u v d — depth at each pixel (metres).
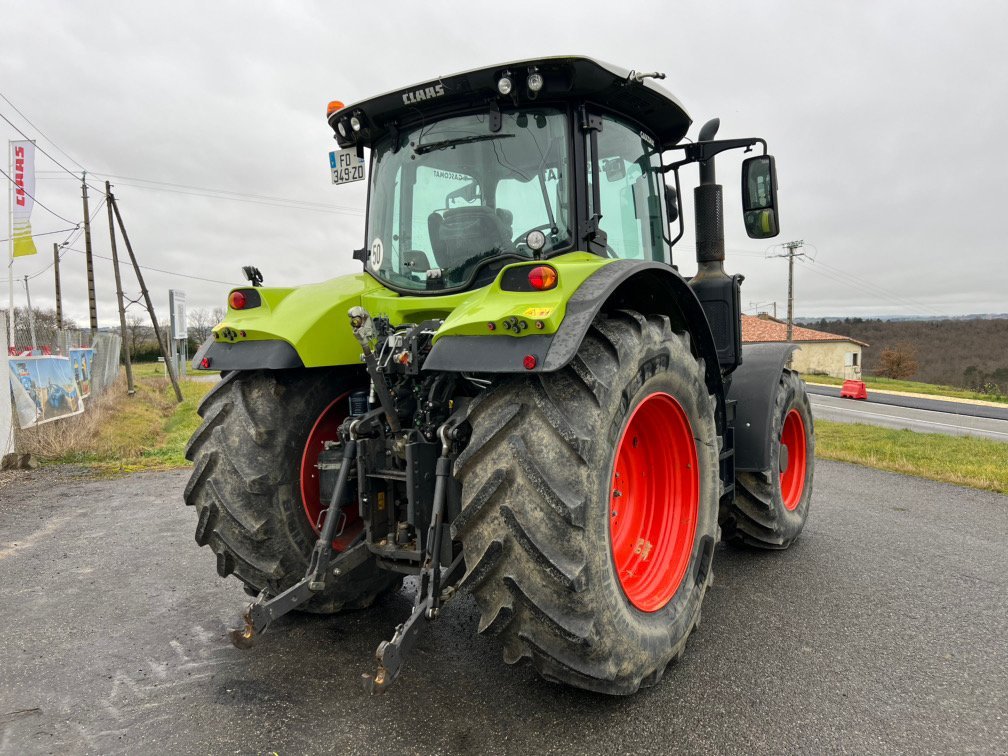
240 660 2.81
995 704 2.46
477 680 2.61
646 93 2.99
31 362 9.99
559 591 2.06
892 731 2.28
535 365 1.98
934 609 3.37
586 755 2.13
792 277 50.59
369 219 3.32
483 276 2.85
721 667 2.74
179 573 3.96
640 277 2.66
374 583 3.26
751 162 3.67
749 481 4.05
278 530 2.75
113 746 2.20
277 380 2.83
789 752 2.16
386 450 2.61
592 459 2.08
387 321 2.82
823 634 3.07
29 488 6.48
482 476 2.11
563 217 2.80
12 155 15.55
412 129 3.10
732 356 3.83
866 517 5.29
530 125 2.84
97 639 3.04
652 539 2.87
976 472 7.27
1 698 2.52
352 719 2.34
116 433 10.28
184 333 29.23
